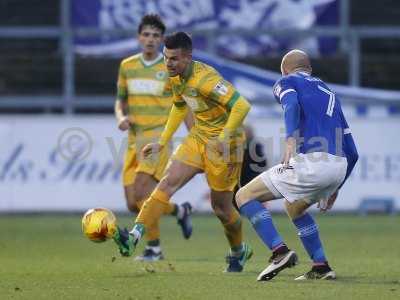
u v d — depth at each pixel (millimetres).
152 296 24562
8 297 24672
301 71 27578
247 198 27406
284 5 71688
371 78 73188
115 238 28078
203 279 28125
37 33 73750
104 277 28906
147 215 29109
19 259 35312
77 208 58844
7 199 58969
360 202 59125
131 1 71812
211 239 44625
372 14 74500
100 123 58500
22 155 58844
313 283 26969
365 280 27844
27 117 58688
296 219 28000
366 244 41969
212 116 29203
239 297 24234
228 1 71688
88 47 71875
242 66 64438
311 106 26828
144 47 36375
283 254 27188
